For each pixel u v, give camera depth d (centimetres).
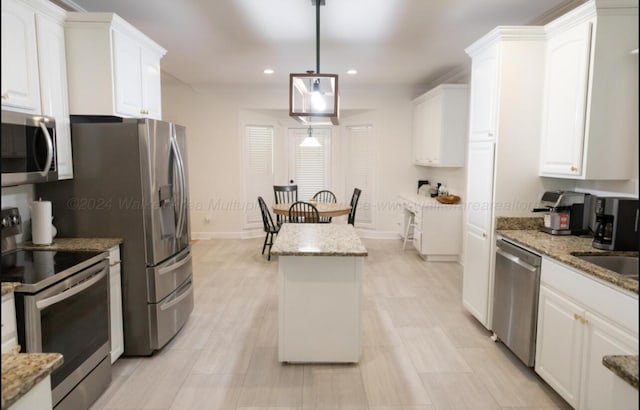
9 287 183
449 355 296
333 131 725
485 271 323
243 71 546
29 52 231
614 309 194
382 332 333
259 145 698
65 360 212
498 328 306
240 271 501
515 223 311
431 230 536
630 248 243
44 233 259
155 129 281
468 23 360
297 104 319
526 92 301
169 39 405
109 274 262
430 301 403
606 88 256
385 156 677
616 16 250
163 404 239
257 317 363
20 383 107
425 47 433
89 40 271
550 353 245
